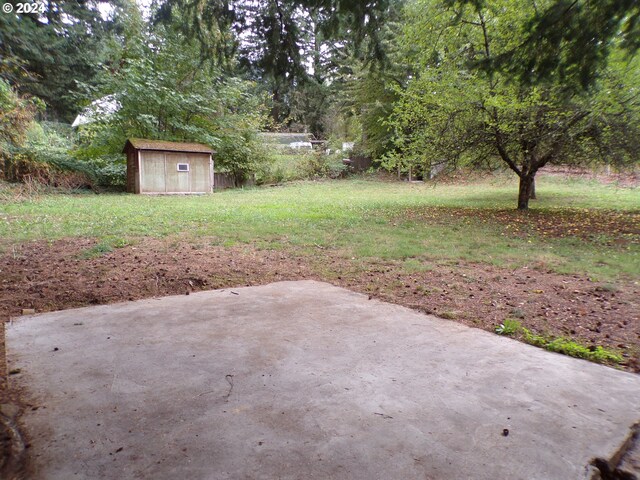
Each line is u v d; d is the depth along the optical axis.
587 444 1.87
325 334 3.22
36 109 14.12
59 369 2.58
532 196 15.64
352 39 5.47
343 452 1.79
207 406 2.15
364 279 5.06
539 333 3.36
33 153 16.55
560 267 5.71
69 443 1.83
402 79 13.56
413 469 1.68
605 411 2.16
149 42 19.44
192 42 6.03
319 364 2.68
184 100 20.23
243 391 2.32
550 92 8.39
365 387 2.38
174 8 5.16
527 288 4.72
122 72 19.58
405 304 4.10
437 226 9.20
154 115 20.62
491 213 11.55
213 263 5.69
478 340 3.16
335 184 25.03
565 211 12.00
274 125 27.11
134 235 7.66
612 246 7.25
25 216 9.89
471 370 2.63
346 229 8.65
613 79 8.16
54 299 4.20
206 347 2.94
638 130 9.76
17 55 5.17
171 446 1.82
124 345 2.97
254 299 4.18
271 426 1.98
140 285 4.67
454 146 11.59
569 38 4.00
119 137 20.62
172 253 6.26
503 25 8.63
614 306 4.07
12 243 6.77
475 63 5.05
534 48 4.30
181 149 19.19
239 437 1.89
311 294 4.38
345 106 29.73
